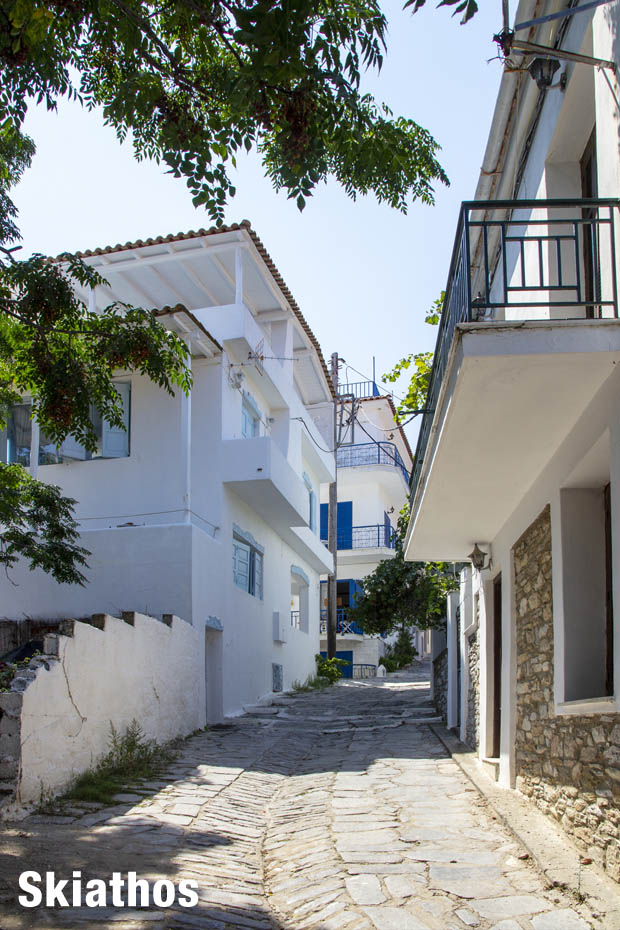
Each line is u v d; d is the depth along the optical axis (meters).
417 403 12.45
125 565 13.89
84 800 7.82
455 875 5.67
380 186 6.54
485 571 10.16
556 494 6.65
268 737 12.59
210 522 15.72
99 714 9.17
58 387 8.65
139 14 6.27
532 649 7.70
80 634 8.88
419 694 18.73
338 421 28.78
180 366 9.44
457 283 6.37
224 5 5.30
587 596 6.35
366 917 4.96
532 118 7.29
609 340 5.16
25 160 9.70
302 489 19.34
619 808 5.11
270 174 6.39
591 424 5.73
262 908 5.30
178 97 6.54
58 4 5.54
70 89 6.77
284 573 21.34
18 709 7.43
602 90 5.55
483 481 7.53
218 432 16.03
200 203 6.28
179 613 13.52
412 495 10.49
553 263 6.72
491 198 9.06
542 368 5.28
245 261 16.89
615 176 5.36
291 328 20.28
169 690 11.72
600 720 5.50
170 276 17.33
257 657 18.02
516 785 8.16
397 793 8.49
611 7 5.23
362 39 5.26
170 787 8.66
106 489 15.88
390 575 17.30
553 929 4.62
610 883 5.20
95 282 8.95
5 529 13.57
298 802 8.38
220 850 6.53
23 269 8.34
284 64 4.48
